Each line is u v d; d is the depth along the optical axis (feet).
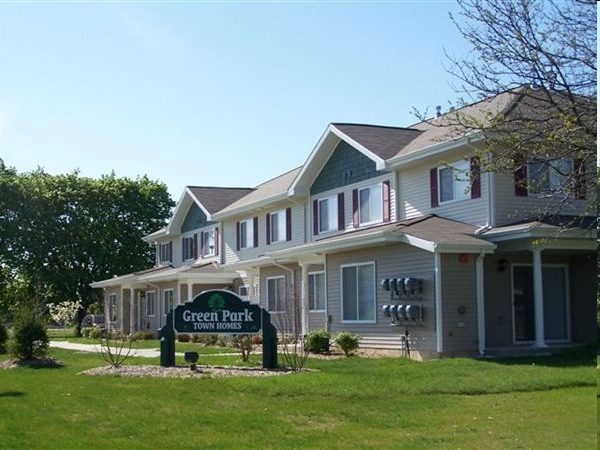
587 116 38.47
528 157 39.88
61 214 165.99
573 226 60.54
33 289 159.94
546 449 29.53
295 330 66.59
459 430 33.22
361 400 40.78
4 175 163.32
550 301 69.92
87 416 37.24
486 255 67.00
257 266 102.63
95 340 120.06
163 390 45.14
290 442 31.42
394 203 79.82
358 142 82.48
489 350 62.90
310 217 96.07
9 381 51.13
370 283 73.41
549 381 45.01
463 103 42.75
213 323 57.77
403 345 67.92
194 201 133.08
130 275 140.67
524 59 38.45
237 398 41.98
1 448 30.32
